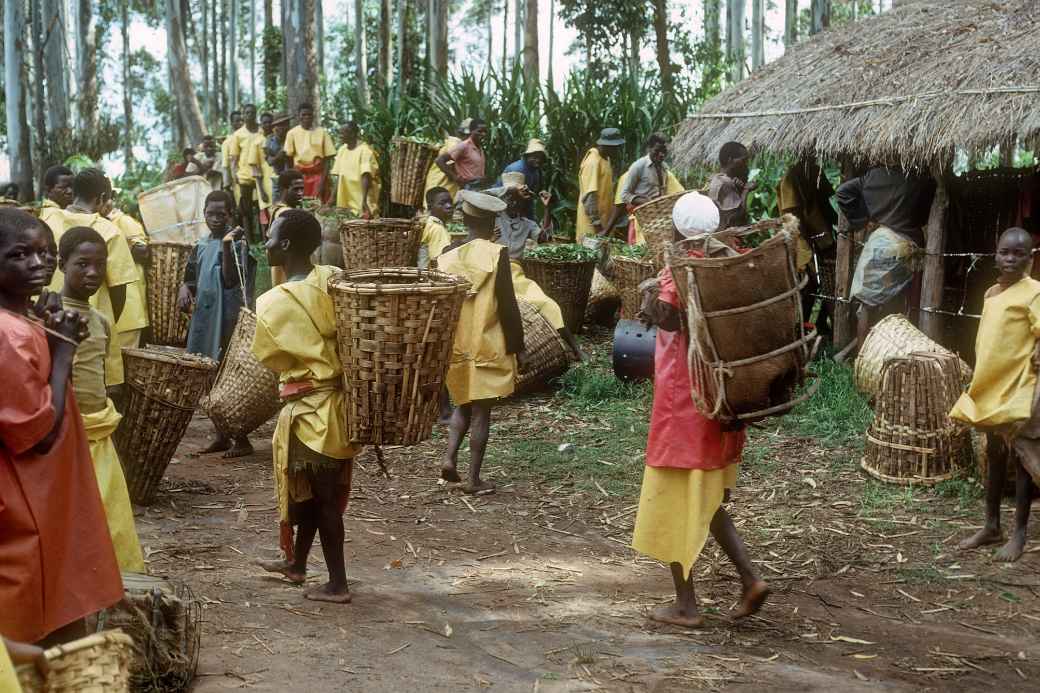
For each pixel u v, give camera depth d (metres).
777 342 4.16
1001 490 5.55
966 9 9.30
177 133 44.69
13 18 15.91
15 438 3.03
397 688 3.98
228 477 6.89
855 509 6.21
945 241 8.60
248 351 7.20
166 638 3.88
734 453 4.57
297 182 9.21
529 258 10.33
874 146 8.20
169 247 8.84
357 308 4.26
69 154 21.02
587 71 16.09
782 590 5.10
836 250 10.45
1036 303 5.20
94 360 4.60
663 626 4.65
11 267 3.18
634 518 6.20
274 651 4.27
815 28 14.64
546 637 4.51
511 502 6.45
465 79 16.52
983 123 7.54
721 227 8.44
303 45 18.53
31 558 3.10
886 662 4.31
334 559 4.80
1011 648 4.46
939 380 6.52
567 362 8.90
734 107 10.02
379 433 4.43
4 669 2.36
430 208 9.91
